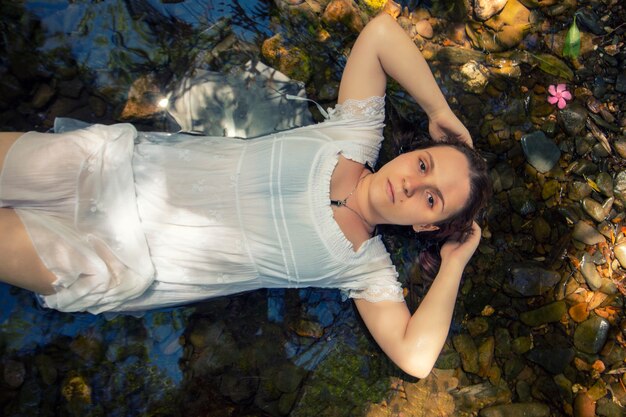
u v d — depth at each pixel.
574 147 2.62
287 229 2.10
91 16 2.29
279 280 2.22
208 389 2.27
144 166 2.06
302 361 2.37
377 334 2.24
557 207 2.60
